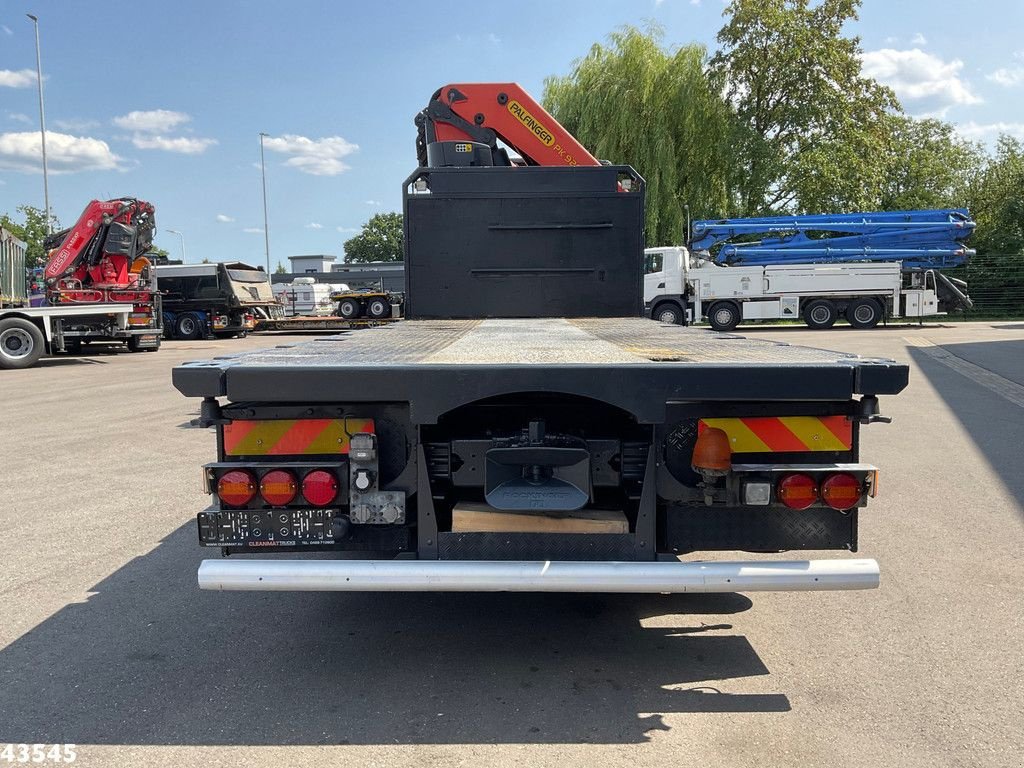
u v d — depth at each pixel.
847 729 2.73
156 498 6.11
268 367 2.81
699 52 28.08
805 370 2.76
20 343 16.58
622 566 2.83
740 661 3.28
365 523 3.04
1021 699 2.93
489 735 2.71
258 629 3.66
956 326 26.89
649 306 26.52
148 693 3.03
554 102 29.33
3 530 5.27
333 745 2.65
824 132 30.98
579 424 3.26
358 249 114.00
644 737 2.69
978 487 6.07
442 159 6.87
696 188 29.14
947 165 49.28
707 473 2.91
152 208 19.67
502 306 5.99
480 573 2.82
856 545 3.09
